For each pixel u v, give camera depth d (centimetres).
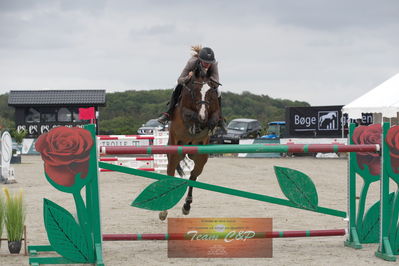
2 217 739
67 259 679
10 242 736
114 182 1922
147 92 9288
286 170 764
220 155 3922
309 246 809
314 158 3541
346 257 729
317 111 3462
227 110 9200
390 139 750
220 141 4053
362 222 808
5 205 744
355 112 2606
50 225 670
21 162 3047
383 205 741
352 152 798
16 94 4353
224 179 1978
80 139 679
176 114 916
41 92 4419
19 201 746
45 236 883
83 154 679
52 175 669
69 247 677
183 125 905
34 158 3531
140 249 786
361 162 799
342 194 1512
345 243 814
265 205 1273
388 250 721
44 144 668
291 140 3544
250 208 1220
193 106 872
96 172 681
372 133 802
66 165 674
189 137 923
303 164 2853
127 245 820
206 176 2114
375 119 3083
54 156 670
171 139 973
